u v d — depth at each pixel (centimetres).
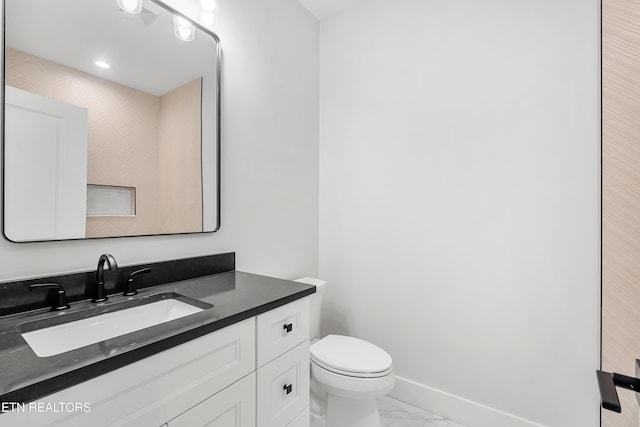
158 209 127
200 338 81
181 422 77
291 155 198
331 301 220
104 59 111
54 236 99
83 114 106
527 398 152
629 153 128
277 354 108
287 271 195
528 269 152
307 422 123
